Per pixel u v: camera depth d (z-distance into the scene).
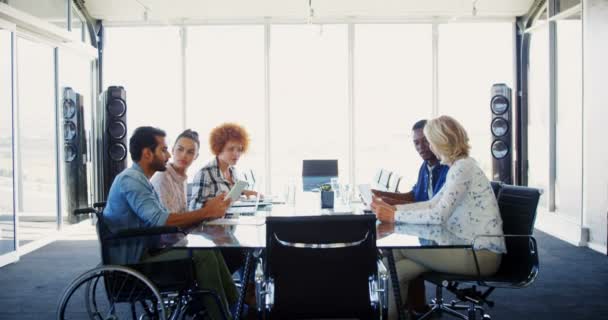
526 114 7.63
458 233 2.67
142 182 2.75
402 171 7.77
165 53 7.68
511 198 2.91
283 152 7.76
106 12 7.31
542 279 4.39
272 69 7.68
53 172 6.38
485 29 7.68
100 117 7.41
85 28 7.39
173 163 3.43
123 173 2.77
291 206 3.62
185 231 2.62
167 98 7.72
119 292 2.52
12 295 4.05
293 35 7.66
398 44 7.66
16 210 5.19
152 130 2.84
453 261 2.67
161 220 2.70
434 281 2.74
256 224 2.83
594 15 5.38
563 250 5.50
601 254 5.29
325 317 2.09
